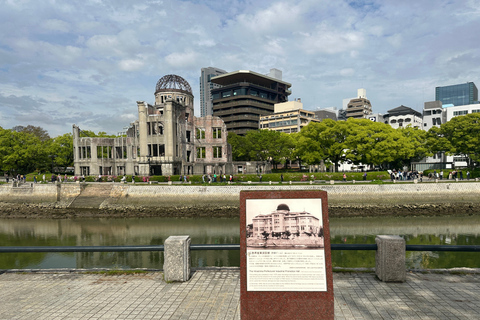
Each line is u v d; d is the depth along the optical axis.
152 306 6.26
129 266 18.17
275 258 4.80
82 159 59.59
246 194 5.02
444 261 17.95
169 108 51.75
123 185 41.91
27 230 30.98
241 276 4.81
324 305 4.66
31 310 6.16
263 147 75.06
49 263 19.05
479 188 37.72
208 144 64.25
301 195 4.93
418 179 43.31
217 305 6.27
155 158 51.22
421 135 63.50
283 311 4.69
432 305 6.13
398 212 35.94
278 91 140.12
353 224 31.44
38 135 83.81
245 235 4.89
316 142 54.44
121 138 60.69
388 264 7.38
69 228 31.64
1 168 62.72
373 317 5.64
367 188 38.00
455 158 82.38
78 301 6.57
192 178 45.22
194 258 19.55
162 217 36.53
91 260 19.53
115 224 33.25
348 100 161.50
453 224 31.05
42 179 51.44
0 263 19.09
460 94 174.25
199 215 36.88
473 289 6.94
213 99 131.12
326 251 4.79
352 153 53.72
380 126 53.16
